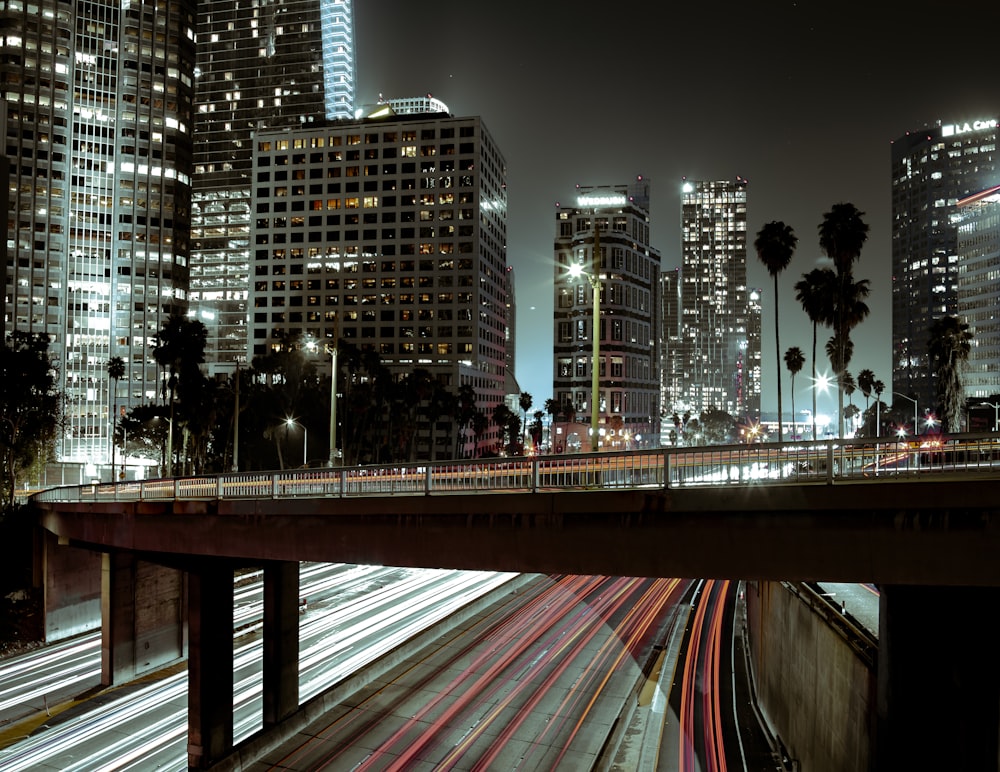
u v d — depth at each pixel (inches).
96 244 5595.5
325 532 995.9
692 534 748.6
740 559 729.0
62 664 1652.3
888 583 671.1
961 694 832.3
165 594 1707.7
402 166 6171.3
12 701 1437.0
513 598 2206.0
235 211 7573.8
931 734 831.7
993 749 823.1
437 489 907.4
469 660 1632.6
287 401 4259.4
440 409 5285.4
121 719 1342.3
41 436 3021.7
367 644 1669.5
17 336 3838.6
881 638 889.5
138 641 1611.7
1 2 5359.3
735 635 1914.4
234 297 7440.9
